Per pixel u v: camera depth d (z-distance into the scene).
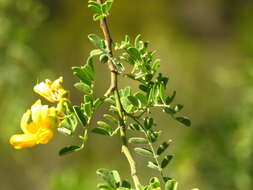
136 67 0.35
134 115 0.37
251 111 0.64
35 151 0.85
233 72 0.69
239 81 0.69
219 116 0.68
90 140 0.88
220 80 0.72
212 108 0.83
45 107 0.33
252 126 0.63
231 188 0.64
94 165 0.87
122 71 0.34
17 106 0.71
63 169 0.85
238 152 0.63
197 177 0.64
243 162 0.62
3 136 0.73
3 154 0.81
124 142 0.34
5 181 0.83
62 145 0.87
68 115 0.33
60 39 0.88
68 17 0.90
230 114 0.65
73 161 0.87
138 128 0.34
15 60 0.70
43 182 0.84
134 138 0.34
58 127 0.33
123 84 0.80
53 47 0.81
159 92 0.34
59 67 0.87
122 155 0.87
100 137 0.88
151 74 0.35
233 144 0.63
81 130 0.86
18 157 0.82
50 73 0.73
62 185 0.56
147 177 0.79
